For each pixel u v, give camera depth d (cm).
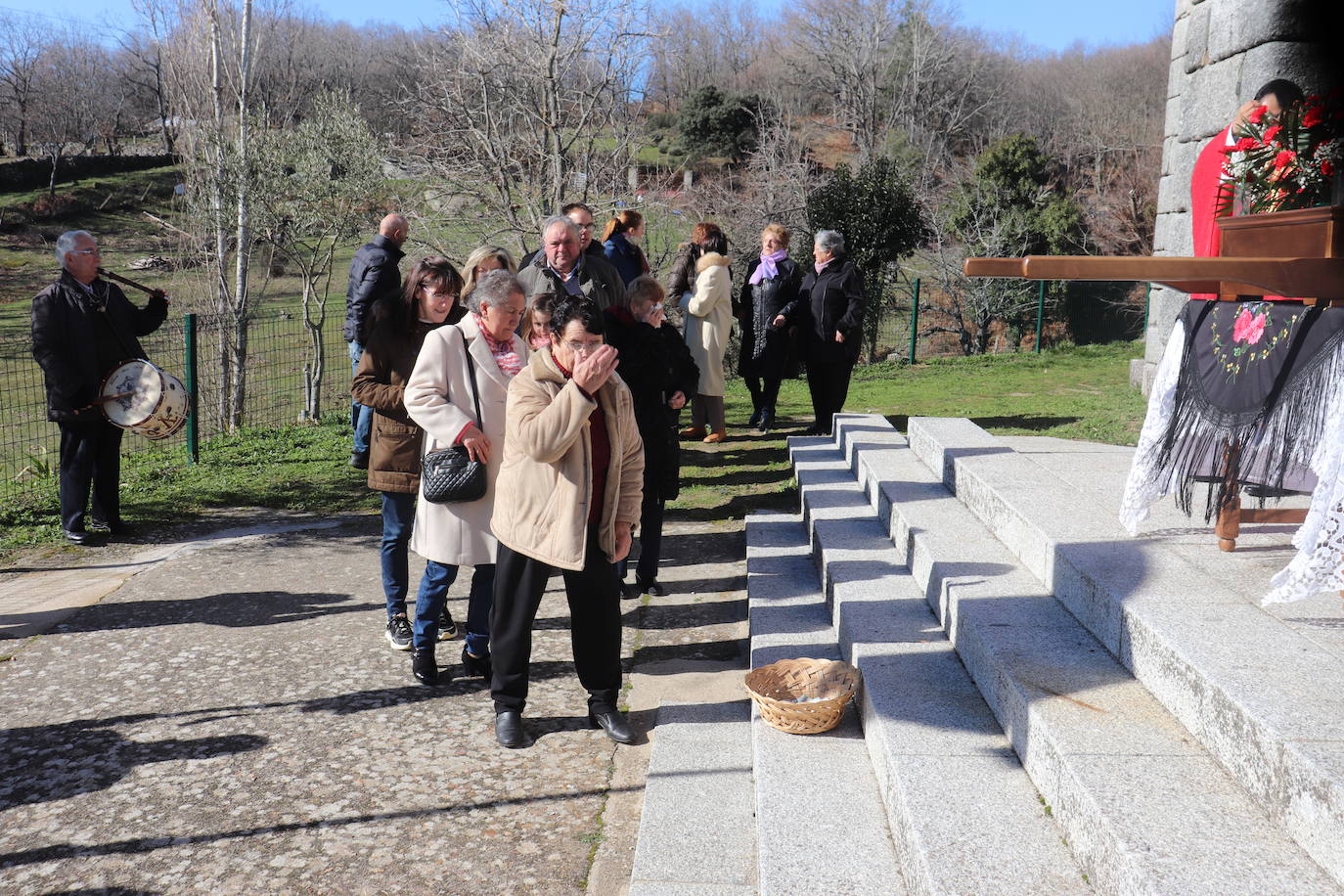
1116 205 3294
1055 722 262
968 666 343
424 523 399
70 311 596
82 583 542
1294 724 217
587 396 330
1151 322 1017
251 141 1673
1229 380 326
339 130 1719
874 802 292
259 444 971
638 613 505
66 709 388
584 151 1437
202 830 307
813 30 3984
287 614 497
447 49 1434
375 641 463
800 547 570
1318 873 195
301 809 320
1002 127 4278
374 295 686
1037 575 387
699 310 859
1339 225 274
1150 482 367
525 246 1402
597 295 616
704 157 3931
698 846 289
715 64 5084
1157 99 4216
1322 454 284
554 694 411
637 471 369
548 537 346
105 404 604
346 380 1741
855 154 3894
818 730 335
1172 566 337
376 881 282
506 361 395
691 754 348
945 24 4069
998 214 2956
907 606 411
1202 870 195
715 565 580
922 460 622
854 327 843
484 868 290
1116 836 208
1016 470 497
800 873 255
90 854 294
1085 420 862
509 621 361
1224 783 231
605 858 295
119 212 4447
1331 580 267
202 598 520
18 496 744
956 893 220
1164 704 271
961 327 2603
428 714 389
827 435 864
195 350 884
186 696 401
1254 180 340
